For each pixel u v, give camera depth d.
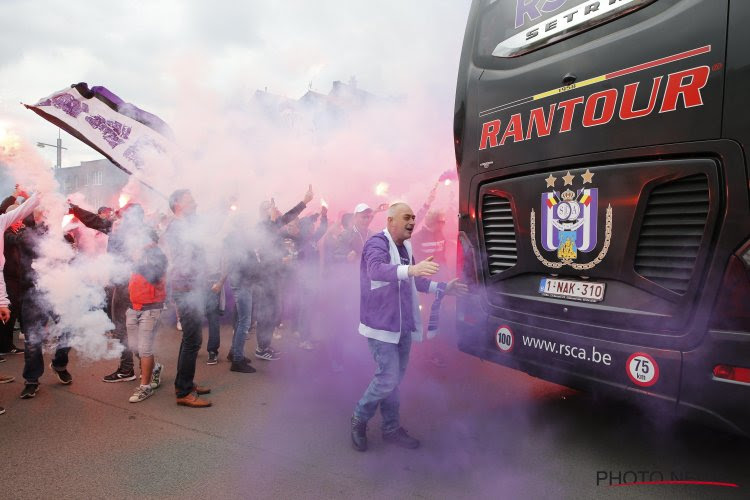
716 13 2.26
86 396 4.08
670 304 2.46
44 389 4.25
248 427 3.45
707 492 2.60
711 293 2.30
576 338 2.81
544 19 3.09
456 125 3.71
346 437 3.29
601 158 2.71
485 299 3.44
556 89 2.94
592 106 2.75
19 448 3.10
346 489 2.62
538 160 3.04
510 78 3.24
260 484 2.67
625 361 2.60
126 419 3.58
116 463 2.90
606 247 2.70
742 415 2.20
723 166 2.24
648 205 2.54
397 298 3.01
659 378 2.46
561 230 2.92
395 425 3.18
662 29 2.46
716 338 2.27
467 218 3.58
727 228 2.24
